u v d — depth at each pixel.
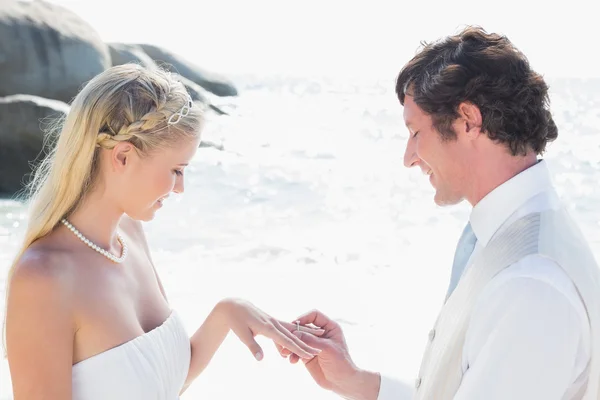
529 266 1.51
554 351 1.45
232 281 6.00
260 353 2.21
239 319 2.30
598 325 1.51
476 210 1.69
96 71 13.76
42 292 1.82
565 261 1.52
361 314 5.27
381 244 7.30
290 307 5.38
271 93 36.50
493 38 1.68
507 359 1.46
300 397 4.01
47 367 1.81
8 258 6.36
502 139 1.63
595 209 8.84
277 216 8.56
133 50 18.62
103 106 1.88
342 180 11.12
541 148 1.67
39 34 13.41
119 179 1.93
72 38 13.70
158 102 1.90
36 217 1.94
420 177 11.40
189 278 6.06
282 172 11.77
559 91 38.47
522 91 1.61
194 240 7.35
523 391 1.45
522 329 1.46
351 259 6.73
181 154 1.95
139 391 1.94
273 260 6.68
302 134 17.69
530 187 1.64
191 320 4.99
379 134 18.25
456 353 1.60
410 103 1.73
